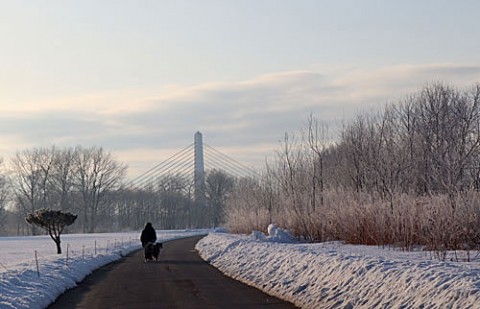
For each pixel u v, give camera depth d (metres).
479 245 23.84
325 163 52.22
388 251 25.02
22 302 16.03
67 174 116.75
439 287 11.98
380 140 46.19
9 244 67.38
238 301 16.75
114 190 124.50
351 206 34.00
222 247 37.34
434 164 41.41
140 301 17.34
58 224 41.81
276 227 42.94
